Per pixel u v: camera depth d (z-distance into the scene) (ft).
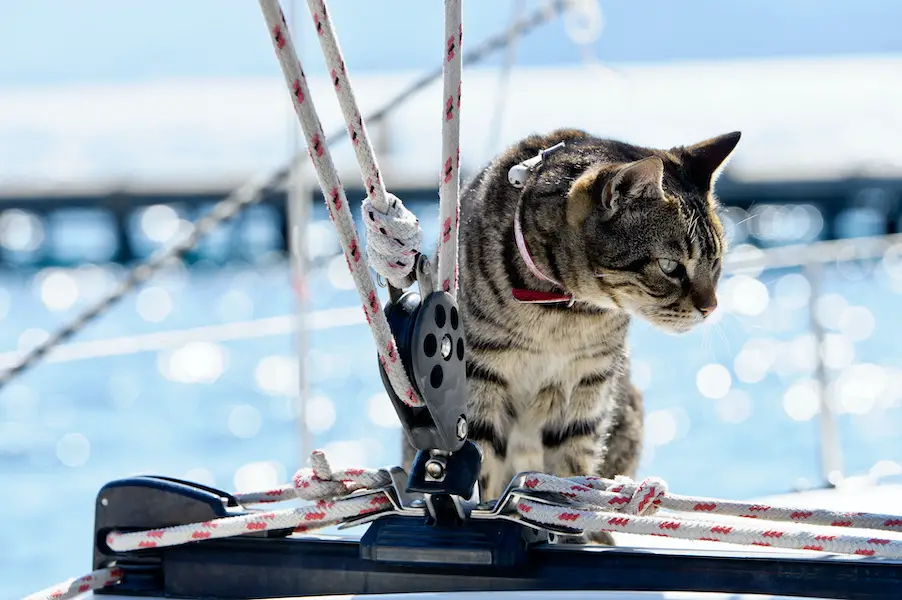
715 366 45.44
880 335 52.11
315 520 9.13
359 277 8.34
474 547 8.63
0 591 26.11
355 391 44.73
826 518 8.88
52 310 66.64
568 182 14.37
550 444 14.94
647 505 9.16
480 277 14.02
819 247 24.14
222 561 9.37
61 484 34.83
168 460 37.24
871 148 80.84
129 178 80.64
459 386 9.07
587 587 8.54
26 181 81.20
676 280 14.83
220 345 55.57
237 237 79.05
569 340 14.08
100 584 9.62
